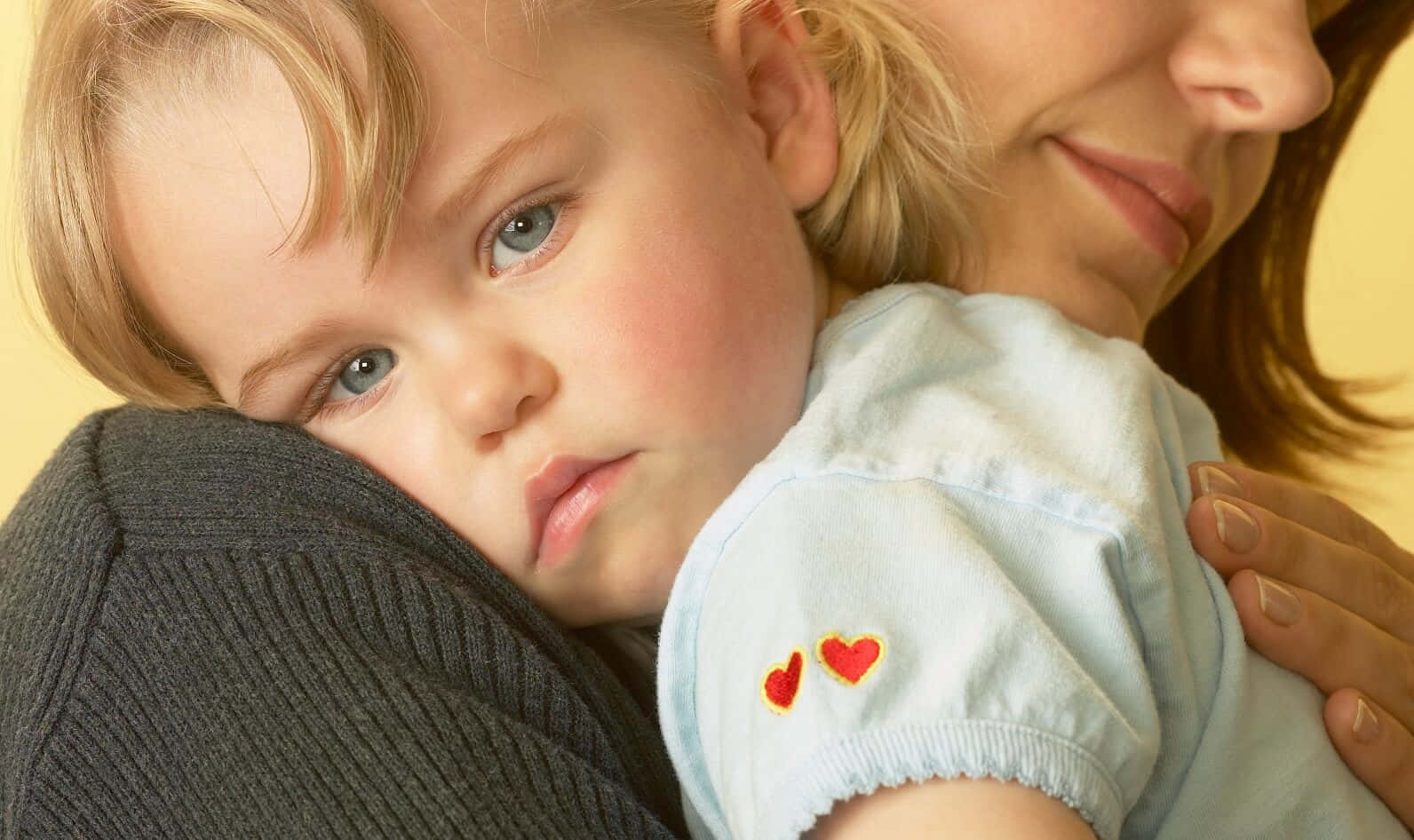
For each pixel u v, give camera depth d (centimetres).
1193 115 89
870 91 87
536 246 71
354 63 66
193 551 66
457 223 69
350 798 59
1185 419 86
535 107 70
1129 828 64
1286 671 74
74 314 76
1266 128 89
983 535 61
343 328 70
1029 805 50
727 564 64
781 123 86
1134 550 62
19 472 129
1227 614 71
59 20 73
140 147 70
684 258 73
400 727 61
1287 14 89
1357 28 116
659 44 76
